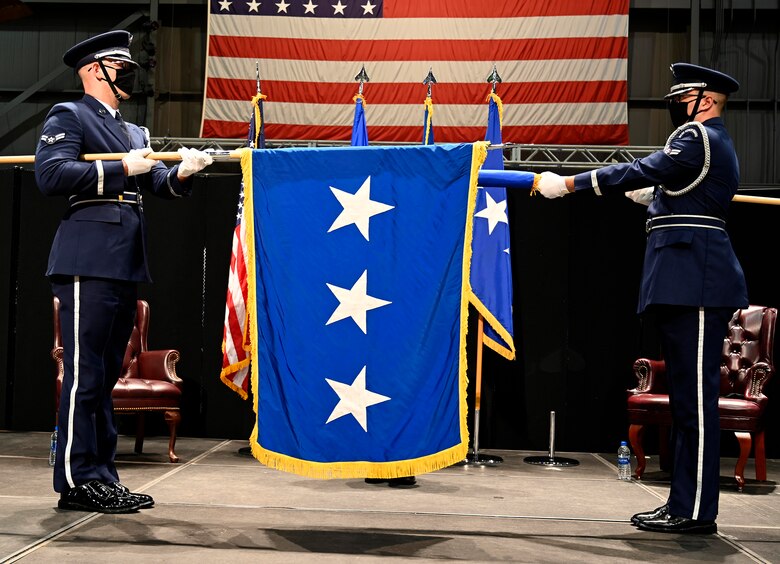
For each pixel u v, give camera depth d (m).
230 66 10.73
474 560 3.17
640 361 5.69
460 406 3.48
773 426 6.63
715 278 3.72
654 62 12.23
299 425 3.45
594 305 6.80
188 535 3.43
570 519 4.02
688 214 3.77
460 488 4.87
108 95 4.05
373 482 4.96
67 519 3.66
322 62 10.67
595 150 10.52
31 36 12.50
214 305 7.04
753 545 3.53
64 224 3.86
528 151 10.96
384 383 3.45
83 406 3.83
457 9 10.62
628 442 6.71
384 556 3.19
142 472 5.17
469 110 10.52
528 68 10.52
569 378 6.77
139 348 6.16
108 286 3.83
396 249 3.51
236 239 6.12
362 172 3.55
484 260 6.00
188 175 3.85
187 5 12.50
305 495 4.50
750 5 11.88
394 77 10.59
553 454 6.27
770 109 11.95
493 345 6.02
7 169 7.17
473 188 3.54
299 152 3.58
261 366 3.53
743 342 5.90
